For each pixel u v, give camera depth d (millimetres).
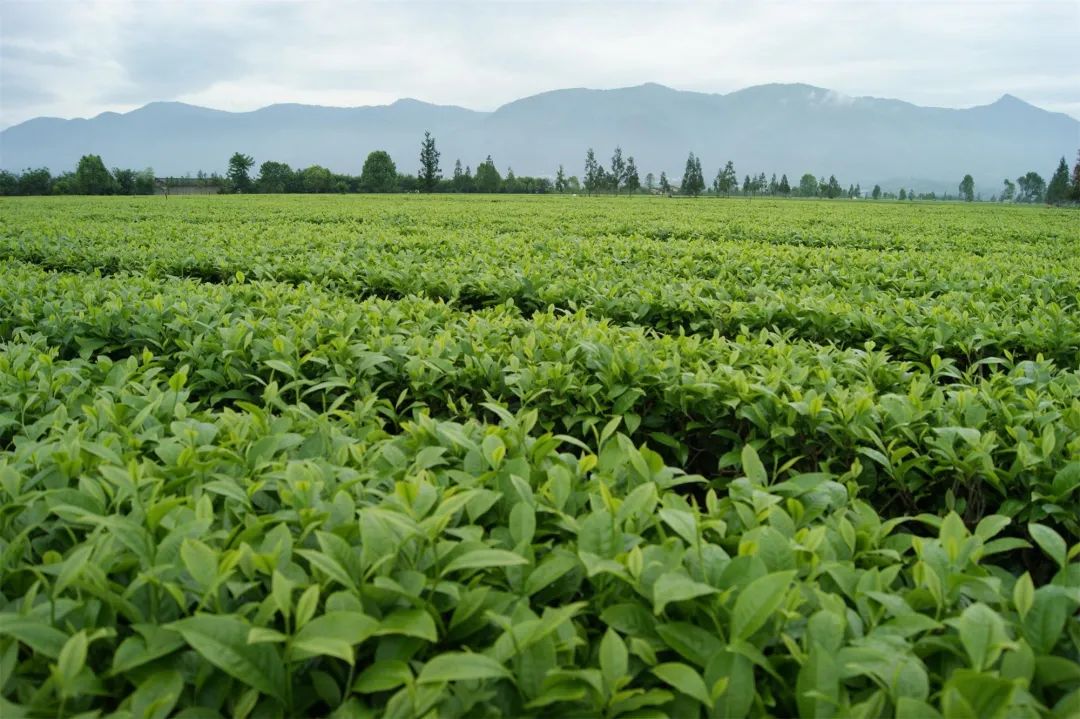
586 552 2381
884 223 27406
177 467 3057
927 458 3709
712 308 8172
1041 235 23500
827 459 4156
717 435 4891
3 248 15070
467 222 25625
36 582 2326
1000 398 4488
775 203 62875
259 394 5613
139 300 7227
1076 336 6539
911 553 3248
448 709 1956
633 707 1962
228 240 15055
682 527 2434
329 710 2105
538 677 2018
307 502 2713
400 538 2340
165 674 1994
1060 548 2449
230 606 2240
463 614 2189
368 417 4277
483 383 5152
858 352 5676
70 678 1829
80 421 4184
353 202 50281
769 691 2070
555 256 12875
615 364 4836
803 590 2334
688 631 2148
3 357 4898
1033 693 2006
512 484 2939
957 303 8352
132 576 2396
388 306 7477
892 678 1938
